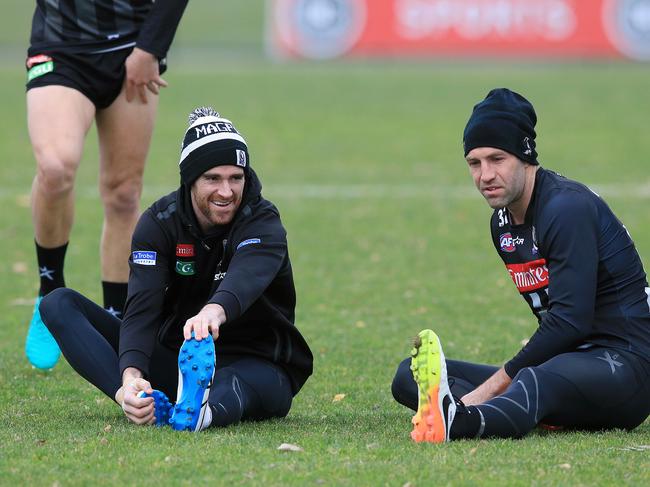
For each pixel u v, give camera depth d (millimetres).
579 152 64062
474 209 48250
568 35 110500
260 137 69375
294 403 21109
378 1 112562
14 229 42938
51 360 23406
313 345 26781
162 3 23781
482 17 111875
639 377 17453
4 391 21891
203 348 16750
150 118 24688
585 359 17297
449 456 15734
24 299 32312
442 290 33594
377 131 72625
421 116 79375
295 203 49312
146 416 17469
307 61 114062
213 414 17516
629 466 15461
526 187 17766
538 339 17328
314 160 61594
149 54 23797
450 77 100562
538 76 101250
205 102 83500
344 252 39500
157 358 19078
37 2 24703
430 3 112250
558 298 17266
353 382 23094
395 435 17516
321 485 14469
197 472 15008
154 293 18281
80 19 24000
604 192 51562
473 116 17641
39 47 24078
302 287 34031
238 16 144875
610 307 17703
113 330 19547
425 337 16422
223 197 17641
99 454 15906
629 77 100562
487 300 32219
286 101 85750
